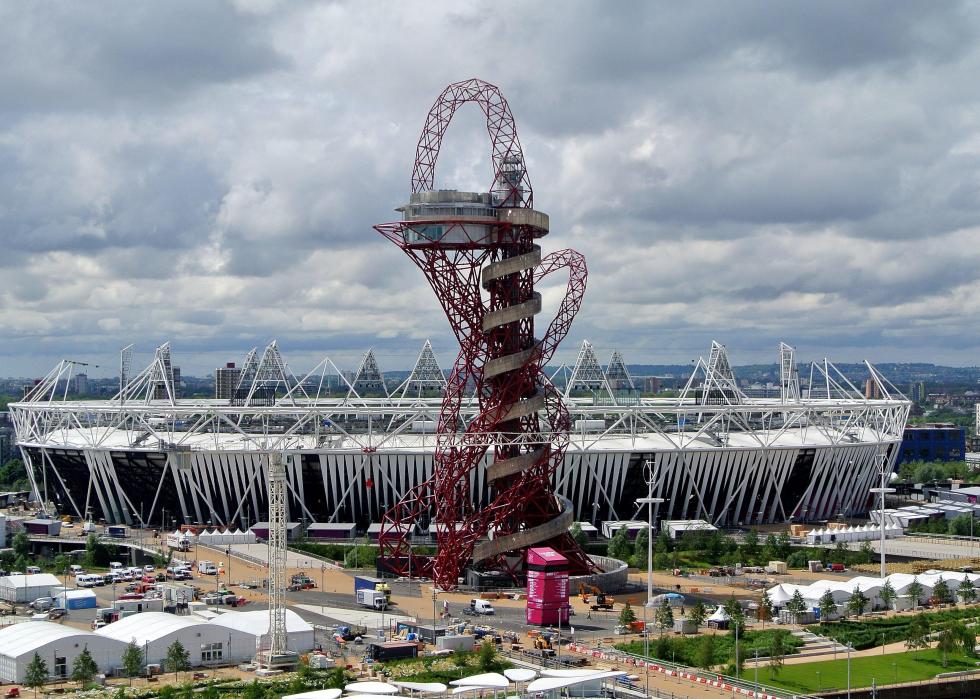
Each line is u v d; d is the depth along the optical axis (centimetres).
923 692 16350
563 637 18912
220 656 17700
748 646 18250
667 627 19350
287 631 17875
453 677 16188
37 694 15962
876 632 19325
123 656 16988
